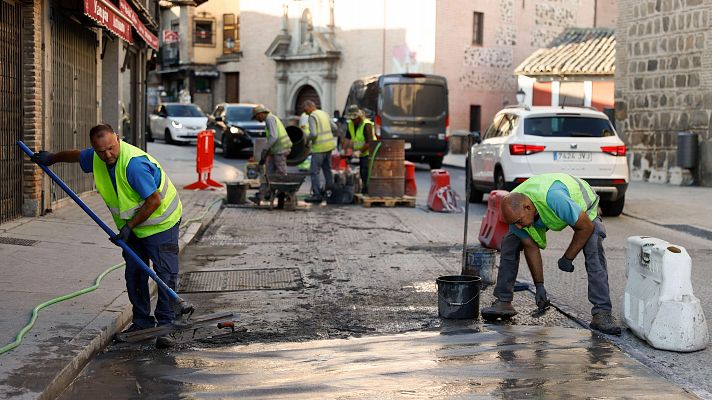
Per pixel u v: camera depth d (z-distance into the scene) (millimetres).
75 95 19406
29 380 7160
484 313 10133
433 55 52594
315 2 59344
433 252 14898
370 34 56000
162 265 9008
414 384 7590
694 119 29641
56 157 8844
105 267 12109
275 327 9789
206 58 69500
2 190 15133
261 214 20062
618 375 7859
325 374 7902
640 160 32125
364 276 12773
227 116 42500
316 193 22750
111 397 7277
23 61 15898
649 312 8922
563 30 57062
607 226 19078
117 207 8773
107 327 8984
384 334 9484
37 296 10203
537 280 10031
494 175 21453
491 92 55594
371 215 20188
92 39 21016
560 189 9344
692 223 19438
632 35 32312
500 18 55594
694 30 29547
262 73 65250
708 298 11305
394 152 21984
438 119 37062
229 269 13281
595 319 9500
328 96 58469
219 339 9211
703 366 8242
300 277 12688
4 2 14977
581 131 20266
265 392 7387
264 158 21156
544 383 7613
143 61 28750
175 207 9023
